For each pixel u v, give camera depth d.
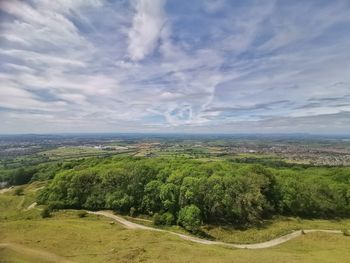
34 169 122.81
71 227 48.81
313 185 76.69
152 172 76.06
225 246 47.19
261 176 76.19
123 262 33.03
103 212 68.06
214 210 62.69
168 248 38.62
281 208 71.62
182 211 60.72
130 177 72.81
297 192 73.38
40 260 32.94
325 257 37.62
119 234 46.03
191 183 64.81
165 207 65.25
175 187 66.19
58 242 40.28
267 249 46.47
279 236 54.09
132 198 68.50
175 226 59.78
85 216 63.44
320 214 73.06
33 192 91.31
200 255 36.16
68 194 71.81
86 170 79.12
